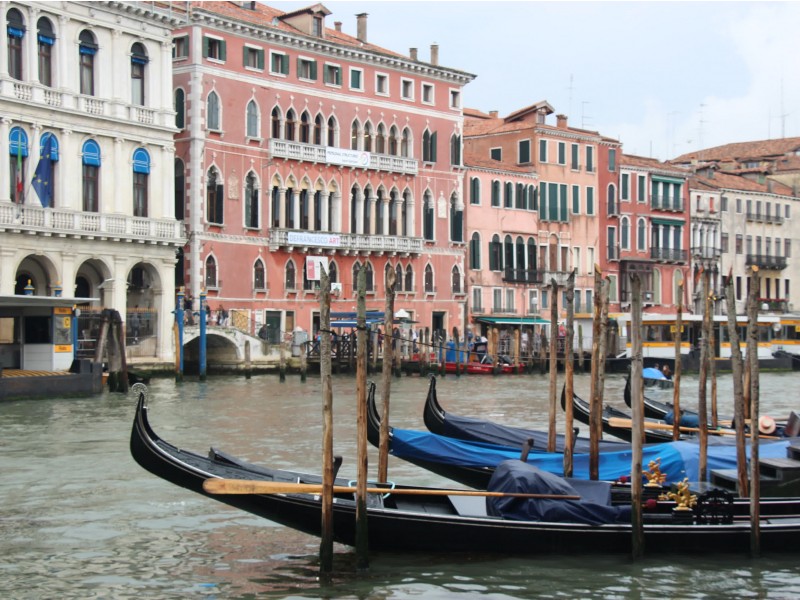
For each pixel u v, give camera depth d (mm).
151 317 42125
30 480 19031
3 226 36125
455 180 57500
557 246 63250
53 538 15070
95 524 15844
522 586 12922
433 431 18375
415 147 55500
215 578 13242
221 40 46375
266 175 48344
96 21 39844
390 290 16266
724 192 73688
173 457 13812
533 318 61688
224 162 46562
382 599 12461
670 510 14594
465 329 57906
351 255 52094
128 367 40000
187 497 17641
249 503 13898
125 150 41094
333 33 54781
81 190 39531
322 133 51000
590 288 64812
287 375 45281
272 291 48656
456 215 57594
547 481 14227
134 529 15555
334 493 14344
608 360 53594
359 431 13281
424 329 54562
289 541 14906
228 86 46688
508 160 63344
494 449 17297
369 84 53125
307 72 50344
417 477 19453
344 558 14031
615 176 66438
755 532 14086
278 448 23172
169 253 42500
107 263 40250
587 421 22641
